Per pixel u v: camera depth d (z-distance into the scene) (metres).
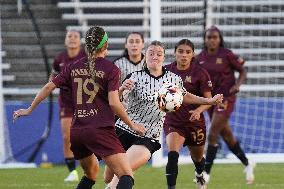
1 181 34.31
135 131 21.36
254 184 32.66
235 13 53.44
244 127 43.97
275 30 53.81
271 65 51.41
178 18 51.00
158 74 23.33
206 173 33.25
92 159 21.41
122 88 22.30
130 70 29.64
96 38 20.25
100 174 36.69
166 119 27.12
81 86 20.41
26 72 51.00
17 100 49.66
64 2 54.00
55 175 36.91
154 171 37.66
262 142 43.88
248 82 51.69
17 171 39.03
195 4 51.22
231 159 42.34
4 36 52.28
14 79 50.56
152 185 31.95
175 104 22.61
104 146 20.09
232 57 34.72
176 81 23.41
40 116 42.91
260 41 53.12
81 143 20.47
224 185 32.28
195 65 27.25
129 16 53.81
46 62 44.09
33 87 50.50
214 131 33.69
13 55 51.62
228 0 54.22
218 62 34.69
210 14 52.53
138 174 36.34
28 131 42.84
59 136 42.56
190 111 26.59
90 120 20.22
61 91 34.59
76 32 36.09
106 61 20.30
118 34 53.91
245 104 44.09
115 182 22.48
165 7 51.88
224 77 34.78
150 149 22.91
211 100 23.12
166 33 51.69
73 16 53.72
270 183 33.06
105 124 20.14
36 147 42.44
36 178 35.56
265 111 44.06
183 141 27.06
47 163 41.94
